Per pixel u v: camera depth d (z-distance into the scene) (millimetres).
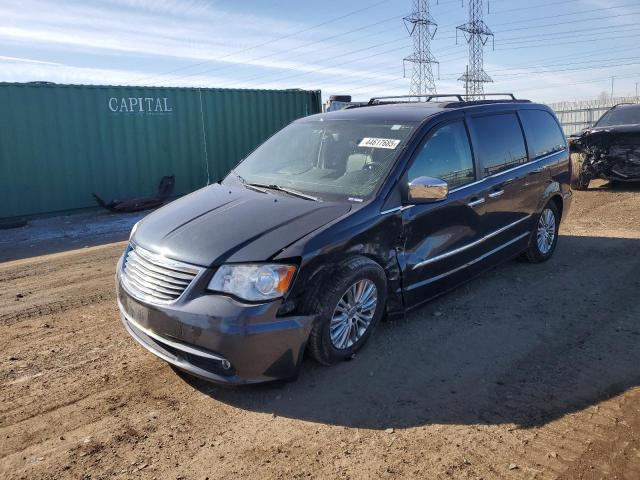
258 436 2965
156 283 3307
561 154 6195
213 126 13039
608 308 4672
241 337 3021
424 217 4086
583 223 8102
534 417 3086
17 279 6082
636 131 10055
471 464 2693
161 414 3174
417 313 4613
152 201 11586
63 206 11062
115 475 2662
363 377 3561
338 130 4633
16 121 10258
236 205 3861
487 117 5070
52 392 3418
